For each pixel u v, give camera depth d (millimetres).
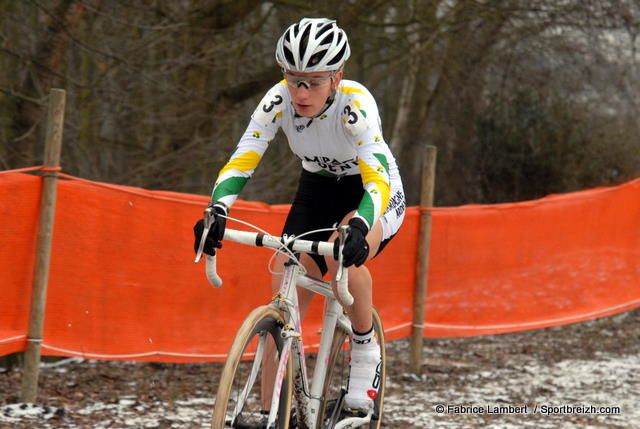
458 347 9836
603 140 17938
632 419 6445
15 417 5488
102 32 10242
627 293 9391
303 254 4605
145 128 10859
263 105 4344
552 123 17719
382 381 5168
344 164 4535
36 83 9602
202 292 6691
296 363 4207
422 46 13680
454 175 17891
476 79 16734
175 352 6562
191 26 10977
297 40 3908
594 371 8391
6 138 9422
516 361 8945
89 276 6059
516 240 8508
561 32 15789
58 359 8078
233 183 4195
